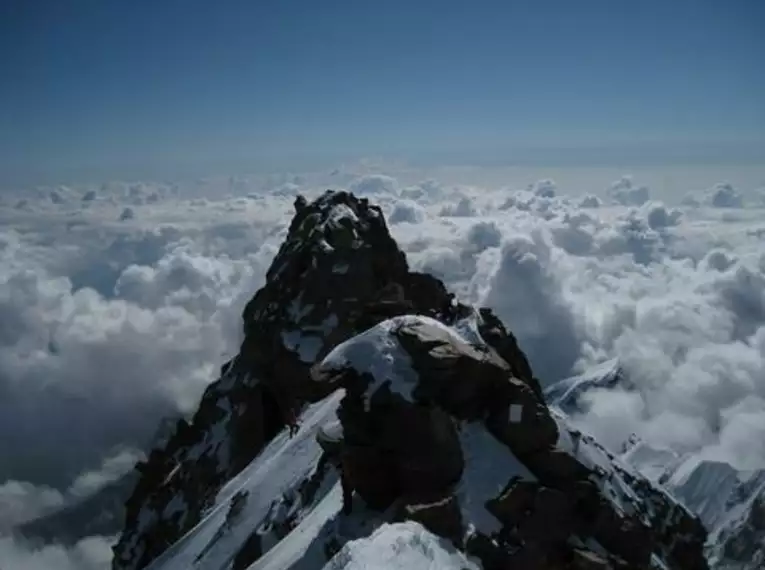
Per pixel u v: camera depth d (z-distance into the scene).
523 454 41.41
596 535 39.62
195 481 85.19
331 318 80.44
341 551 32.38
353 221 86.69
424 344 42.25
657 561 43.00
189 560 62.31
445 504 36.62
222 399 91.12
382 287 83.44
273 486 62.50
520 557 36.16
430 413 40.41
